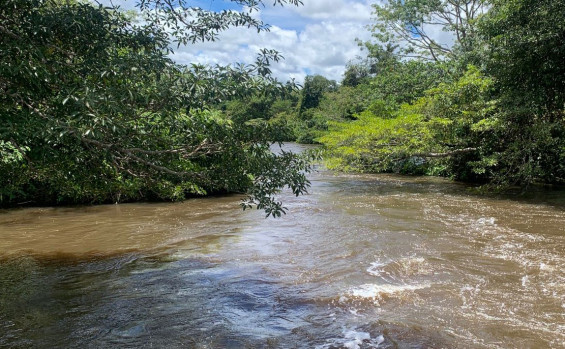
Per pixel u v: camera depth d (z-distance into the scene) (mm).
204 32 4344
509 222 10227
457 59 20906
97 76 3693
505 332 4773
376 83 24750
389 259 7410
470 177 18547
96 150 3939
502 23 13750
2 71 3221
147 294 5996
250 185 4320
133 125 3969
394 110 22797
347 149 16719
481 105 15492
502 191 15234
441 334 4742
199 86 3494
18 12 3713
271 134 4293
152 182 4754
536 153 14688
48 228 10070
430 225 10023
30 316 5266
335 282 6391
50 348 4473
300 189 4387
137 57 3537
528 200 13367
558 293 5840
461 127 15859
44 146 3500
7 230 9867
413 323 5012
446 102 16156
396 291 5984
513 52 13375
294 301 5719
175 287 6266
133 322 5102
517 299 5664
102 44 3828
